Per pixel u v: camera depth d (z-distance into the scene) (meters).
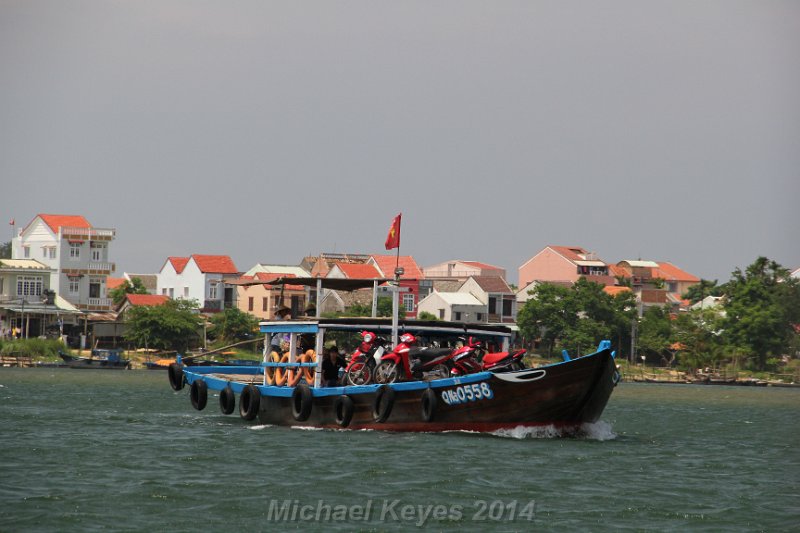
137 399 149.12
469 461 75.62
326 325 94.56
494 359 88.38
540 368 83.50
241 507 60.47
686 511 62.16
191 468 72.44
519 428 87.00
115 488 65.00
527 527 57.56
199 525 56.50
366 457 76.94
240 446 82.69
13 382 193.88
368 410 90.81
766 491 69.38
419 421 88.62
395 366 89.75
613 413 149.12
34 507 59.47
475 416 86.56
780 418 148.00
